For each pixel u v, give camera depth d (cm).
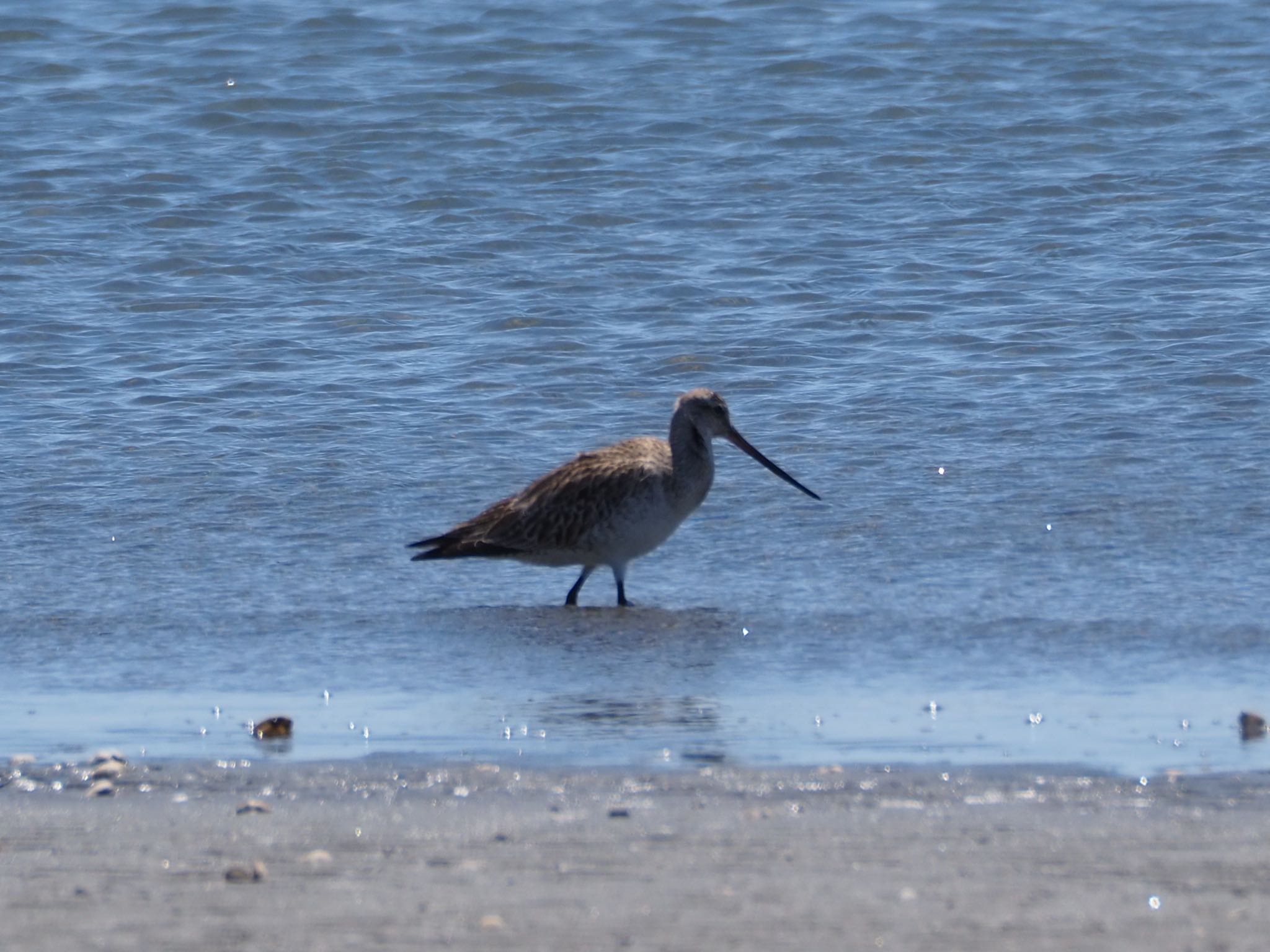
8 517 1581
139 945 757
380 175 2731
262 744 1071
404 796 965
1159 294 2141
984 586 1378
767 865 847
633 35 3466
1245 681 1160
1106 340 1995
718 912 788
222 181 2722
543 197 2611
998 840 879
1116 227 2414
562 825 911
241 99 3100
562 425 1825
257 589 1425
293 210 2592
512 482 1669
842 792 957
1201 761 1002
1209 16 3506
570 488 1408
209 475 1686
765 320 2122
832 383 1912
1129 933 758
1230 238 2342
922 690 1157
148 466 1711
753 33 3459
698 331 2089
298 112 3059
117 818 936
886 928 766
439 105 3075
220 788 985
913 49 3309
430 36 3497
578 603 1409
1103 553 1433
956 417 1788
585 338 2081
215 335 2116
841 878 828
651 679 1199
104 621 1344
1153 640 1246
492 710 1135
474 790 973
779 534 1527
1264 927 761
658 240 2423
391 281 2295
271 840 897
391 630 1331
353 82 3219
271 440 1781
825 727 1082
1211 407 1772
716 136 2870
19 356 2045
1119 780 970
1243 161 2669
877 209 2523
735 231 2448
